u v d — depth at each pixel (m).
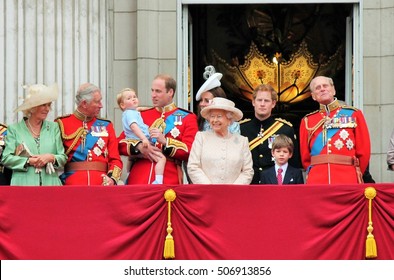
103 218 55.66
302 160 60.38
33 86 59.28
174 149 59.56
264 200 55.59
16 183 58.47
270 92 61.53
